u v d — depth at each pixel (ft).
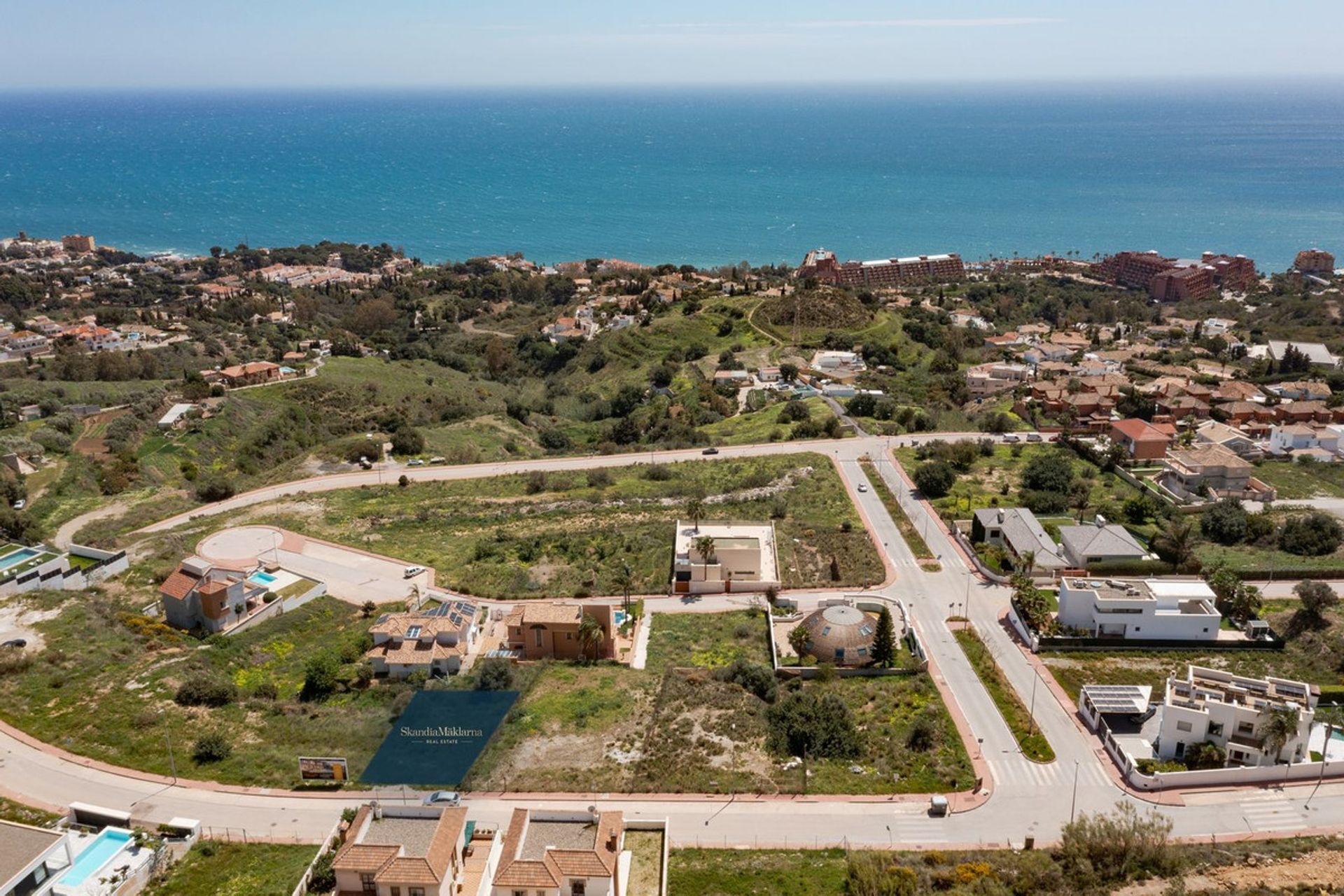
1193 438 583.58
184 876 242.58
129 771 284.20
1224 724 290.35
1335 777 284.61
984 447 585.22
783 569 440.86
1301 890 235.20
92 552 438.40
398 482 579.48
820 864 248.73
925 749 303.89
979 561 437.58
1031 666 354.54
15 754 290.56
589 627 360.07
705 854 252.21
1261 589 405.39
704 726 312.71
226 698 324.80
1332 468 552.00
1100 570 418.51
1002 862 248.73
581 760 293.64
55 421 629.10
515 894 212.64
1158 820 265.95
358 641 369.09
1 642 352.28
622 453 630.74
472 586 428.15
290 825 262.88
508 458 636.48
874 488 533.55
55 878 232.32
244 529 494.18
